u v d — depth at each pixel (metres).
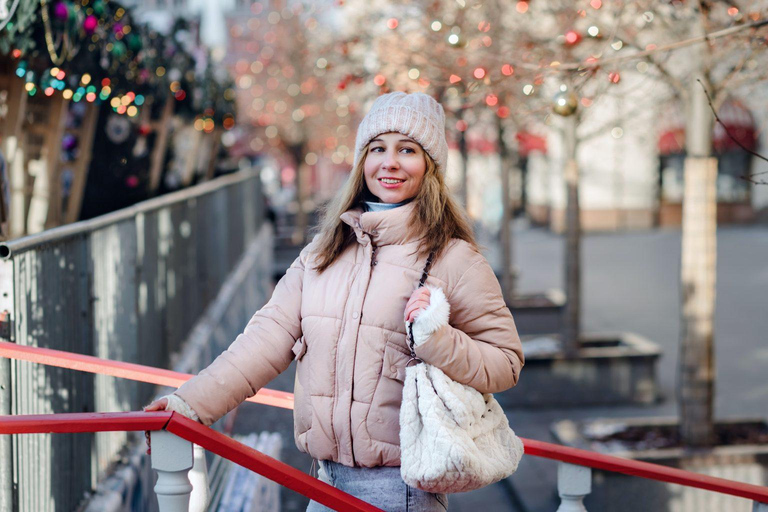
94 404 4.08
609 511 5.54
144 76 7.34
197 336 7.68
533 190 29.88
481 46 5.89
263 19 18.84
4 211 3.79
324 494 2.21
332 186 35.69
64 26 4.56
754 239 23.39
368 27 7.07
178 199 7.00
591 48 5.69
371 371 2.24
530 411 8.64
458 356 2.12
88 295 4.04
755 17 4.24
